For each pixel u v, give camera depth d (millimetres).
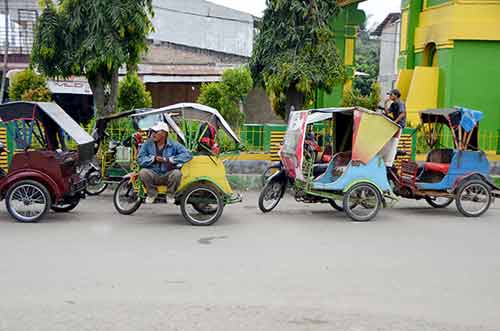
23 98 15688
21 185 8031
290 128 9500
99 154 10523
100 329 4406
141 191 8422
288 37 12695
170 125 9422
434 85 15336
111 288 5340
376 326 4602
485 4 14641
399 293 5418
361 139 8812
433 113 9992
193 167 8266
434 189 9570
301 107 13078
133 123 10039
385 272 6082
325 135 11914
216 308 4895
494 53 14781
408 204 10766
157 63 21266
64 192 8203
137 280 5590
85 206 9508
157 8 24766
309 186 8859
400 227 8500
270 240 7398
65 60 11938
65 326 4449
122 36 11742
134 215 8844
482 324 4703
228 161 11930
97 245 6898
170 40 25203
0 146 8883
